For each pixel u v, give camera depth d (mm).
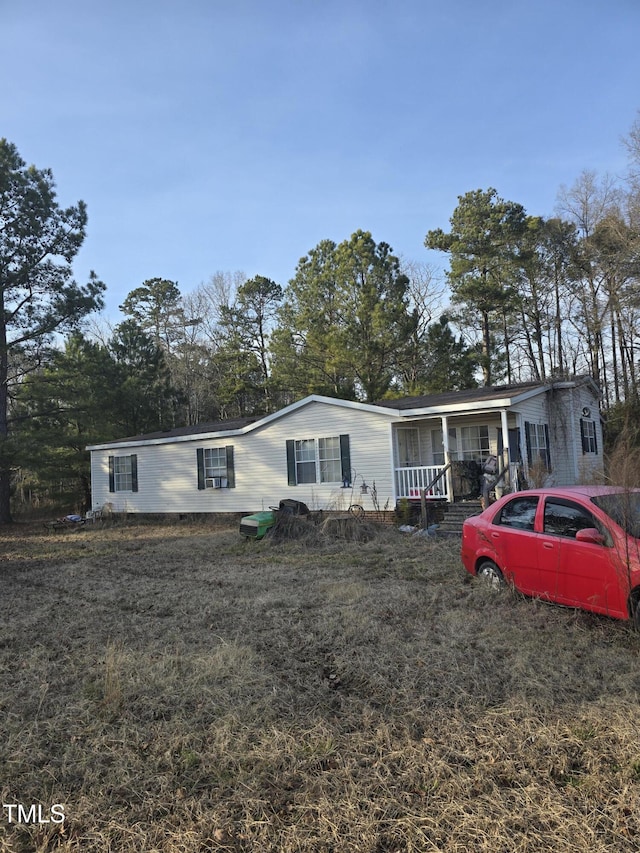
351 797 3430
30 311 23484
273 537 14578
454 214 36250
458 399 17359
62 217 23938
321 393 30562
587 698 4621
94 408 25641
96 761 3959
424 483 16734
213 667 5457
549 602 6852
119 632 6949
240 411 44156
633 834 3057
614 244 28641
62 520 23016
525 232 33906
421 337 33906
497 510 7828
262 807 3385
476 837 3053
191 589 9359
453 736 4039
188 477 22422
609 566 5957
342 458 18188
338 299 31297
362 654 5734
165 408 32812
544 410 18906
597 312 30984
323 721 4348
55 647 6480
